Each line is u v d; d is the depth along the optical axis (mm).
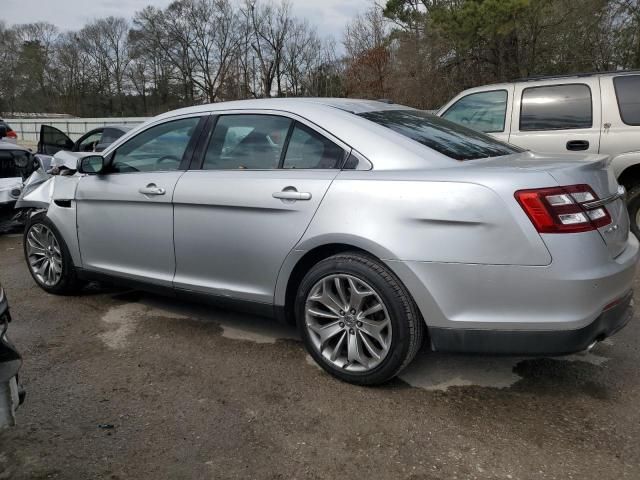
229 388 3273
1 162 7621
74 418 2967
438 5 19953
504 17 17547
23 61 57906
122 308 4586
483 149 3461
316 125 3436
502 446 2693
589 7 18875
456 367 3494
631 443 2701
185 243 3854
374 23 29344
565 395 3152
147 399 3156
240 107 3828
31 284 5266
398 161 3137
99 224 4363
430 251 2910
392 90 25391
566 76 6297
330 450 2688
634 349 3711
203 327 4176
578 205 2801
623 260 3004
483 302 2857
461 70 21078
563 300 2736
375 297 3098
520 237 2750
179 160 3996
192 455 2656
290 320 3570
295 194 3303
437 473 2512
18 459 2623
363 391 3217
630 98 5934
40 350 3803
